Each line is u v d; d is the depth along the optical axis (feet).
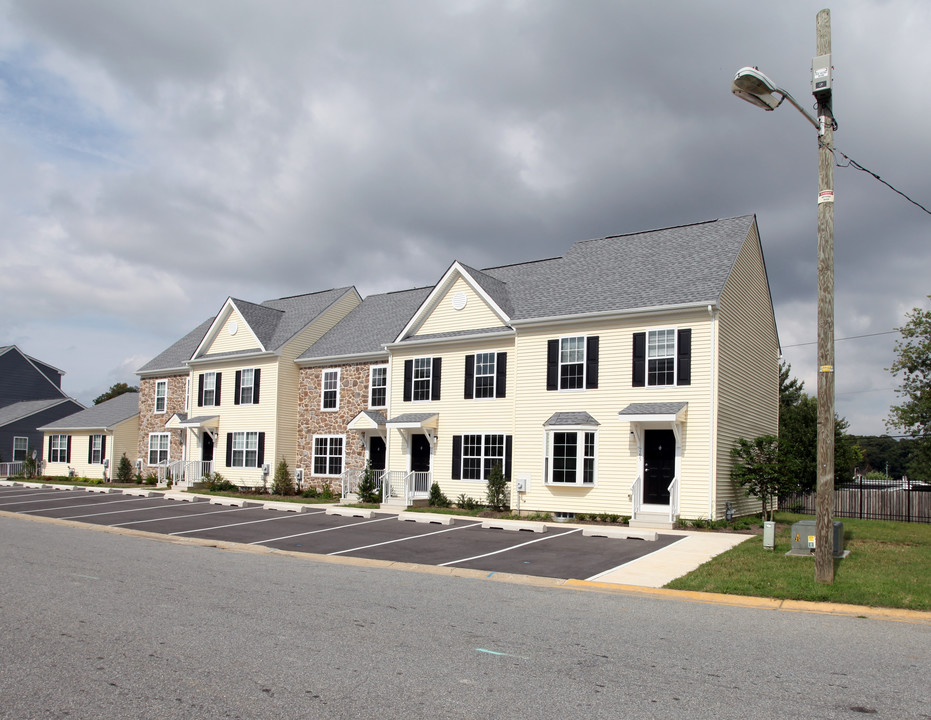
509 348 82.33
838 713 19.06
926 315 93.45
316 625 28.02
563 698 19.90
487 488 80.64
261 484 105.50
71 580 37.60
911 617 31.78
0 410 177.06
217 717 18.07
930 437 98.32
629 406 69.15
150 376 131.23
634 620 30.42
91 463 140.15
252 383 109.50
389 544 55.01
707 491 65.16
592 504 71.77
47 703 18.98
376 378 97.81
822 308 37.86
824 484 37.78
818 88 37.65
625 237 87.45
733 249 74.13
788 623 30.40
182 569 41.98
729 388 69.67
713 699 20.03
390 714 18.42
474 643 25.75
